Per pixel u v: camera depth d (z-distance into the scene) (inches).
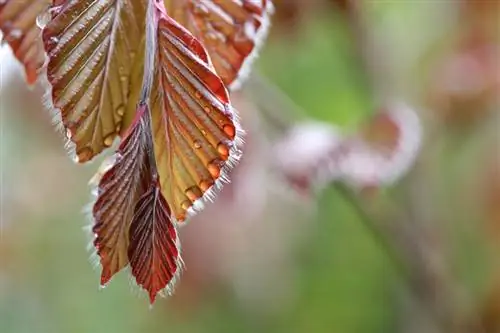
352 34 23.5
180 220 9.9
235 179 19.7
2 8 10.8
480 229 31.1
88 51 9.9
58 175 31.0
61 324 35.0
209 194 9.9
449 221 31.8
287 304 35.8
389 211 24.0
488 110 26.9
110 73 9.9
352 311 40.1
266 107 21.0
